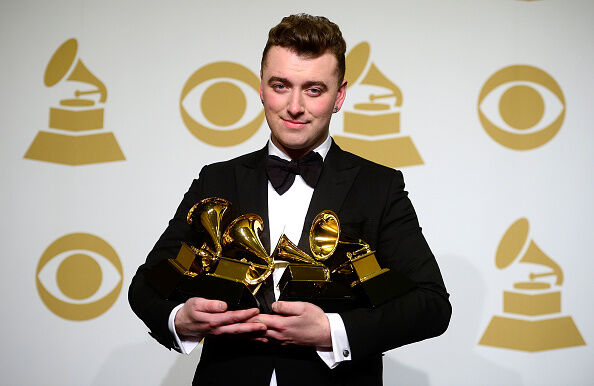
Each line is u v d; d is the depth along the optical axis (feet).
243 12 9.23
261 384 4.50
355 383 4.60
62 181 9.21
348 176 5.03
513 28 9.10
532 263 9.00
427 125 9.07
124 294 9.16
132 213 9.18
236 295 4.32
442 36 9.11
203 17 9.23
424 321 4.47
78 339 9.17
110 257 9.17
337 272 4.66
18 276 9.19
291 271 4.41
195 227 4.99
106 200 9.20
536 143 9.05
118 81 9.21
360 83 9.11
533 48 9.08
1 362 9.16
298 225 5.06
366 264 4.50
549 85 9.06
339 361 4.30
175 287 4.66
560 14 9.09
